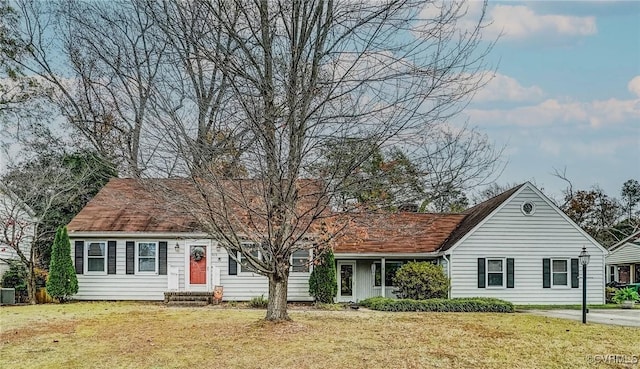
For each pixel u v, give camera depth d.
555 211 23.61
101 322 15.01
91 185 28.20
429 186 11.58
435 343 12.28
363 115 11.05
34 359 10.60
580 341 12.88
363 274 24.50
